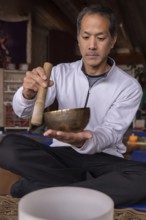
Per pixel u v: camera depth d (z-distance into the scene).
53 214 0.40
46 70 1.27
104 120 1.78
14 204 1.29
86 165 1.71
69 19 8.60
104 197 0.39
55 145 1.83
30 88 1.28
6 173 2.20
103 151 1.77
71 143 1.28
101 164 1.69
